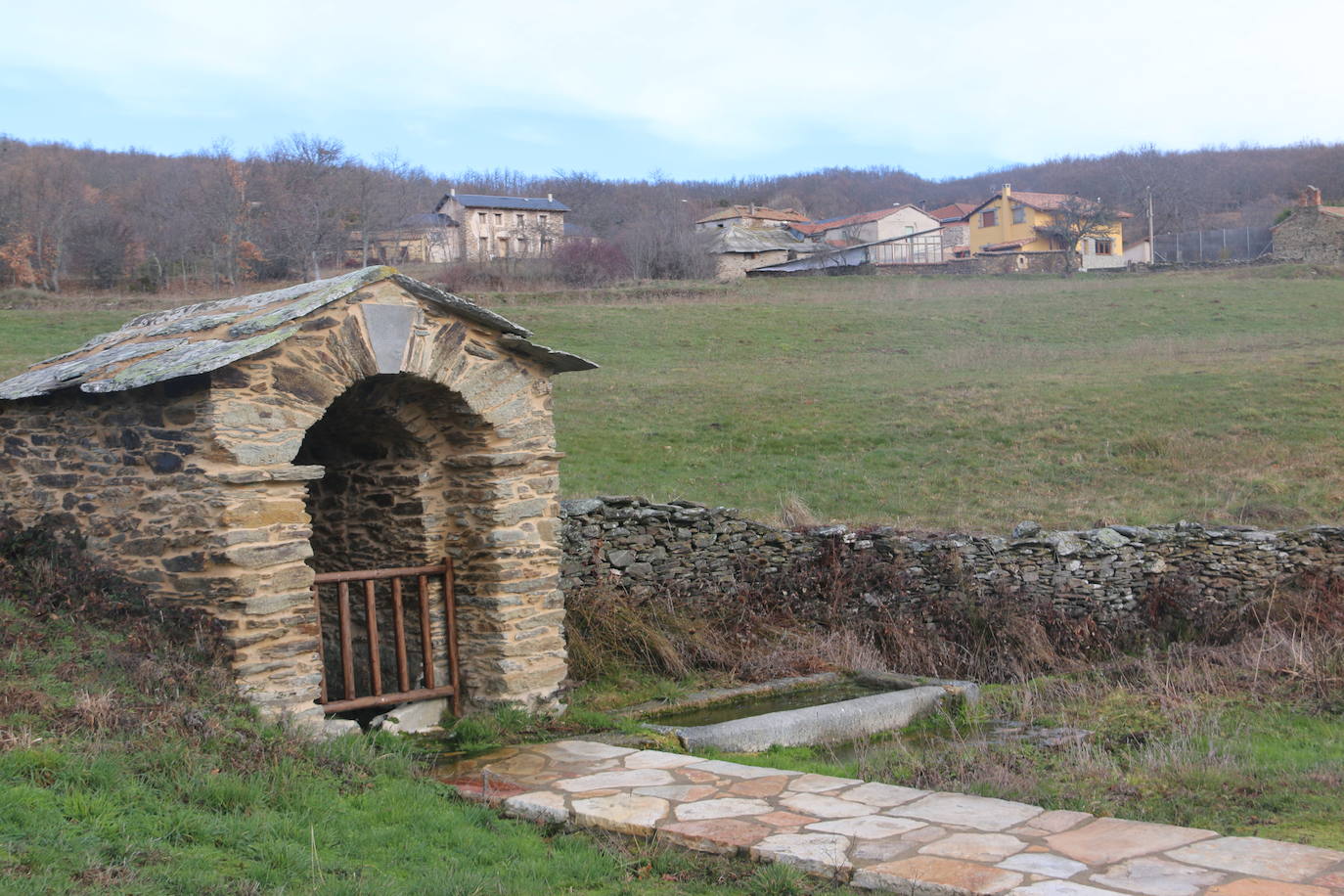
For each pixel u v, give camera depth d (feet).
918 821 21.90
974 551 48.16
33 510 30.55
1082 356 103.30
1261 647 41.57
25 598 27.71
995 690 40.42
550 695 33.40
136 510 28.07
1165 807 23.75
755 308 129.18
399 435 33.45
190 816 19.30
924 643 45.57
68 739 21.04
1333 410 75.41
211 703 24.94
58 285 137.49
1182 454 68.69
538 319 117.91
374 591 33.60
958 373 95.25
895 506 60.18
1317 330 114.42
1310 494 61.05
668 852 20.83
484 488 32.83
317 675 28.04
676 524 45.01
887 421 78.13
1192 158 348.59
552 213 227.81
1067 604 48.21
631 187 316.19
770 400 84.28
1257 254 213.05
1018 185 360.28
